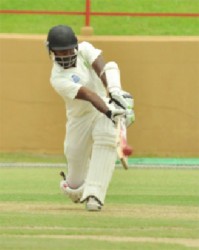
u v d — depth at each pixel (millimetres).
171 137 66250
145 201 42312
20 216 36188
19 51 65875
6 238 30766
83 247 29062
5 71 66062
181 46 66000
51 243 29781
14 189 47812
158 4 78812
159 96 66062
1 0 81875
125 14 67125
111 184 50562
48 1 80375
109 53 66062
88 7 67062
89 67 37344
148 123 66125
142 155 66125
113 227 33312
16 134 66375
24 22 77875
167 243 29922
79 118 38031
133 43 65875
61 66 37031
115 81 36500
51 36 36500
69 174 39312
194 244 29859
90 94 36406
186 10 78188
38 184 50438
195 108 66250
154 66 66000
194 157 66312
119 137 35281
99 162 37500
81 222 34500
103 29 75812
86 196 37656
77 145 38438
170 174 56375
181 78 66125
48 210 38469
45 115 66250
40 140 66375
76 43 36625
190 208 39469
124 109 36156
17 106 66188
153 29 76062
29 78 66062
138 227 33312
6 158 65250
